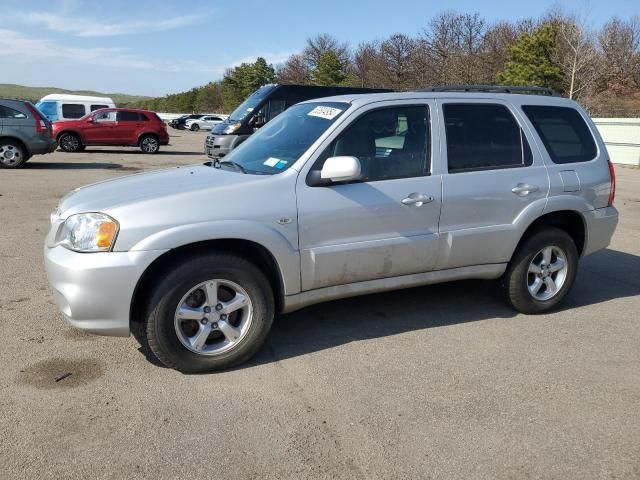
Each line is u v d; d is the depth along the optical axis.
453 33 48.44
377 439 3.03
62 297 3.47
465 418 3.25
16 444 2.90
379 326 4.56
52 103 24.62
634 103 43.75
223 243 3.75
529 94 5.03
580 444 3.02
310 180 3.87
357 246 3.99
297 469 2.77
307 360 3.93
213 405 3.32
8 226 7.75
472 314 4.86
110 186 3.96
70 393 3.42
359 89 14.09
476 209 4.40
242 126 13.26
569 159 4.89
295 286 3.88
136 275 3.40
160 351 3.57
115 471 2.72
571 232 5.13
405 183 4.14
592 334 4.50
